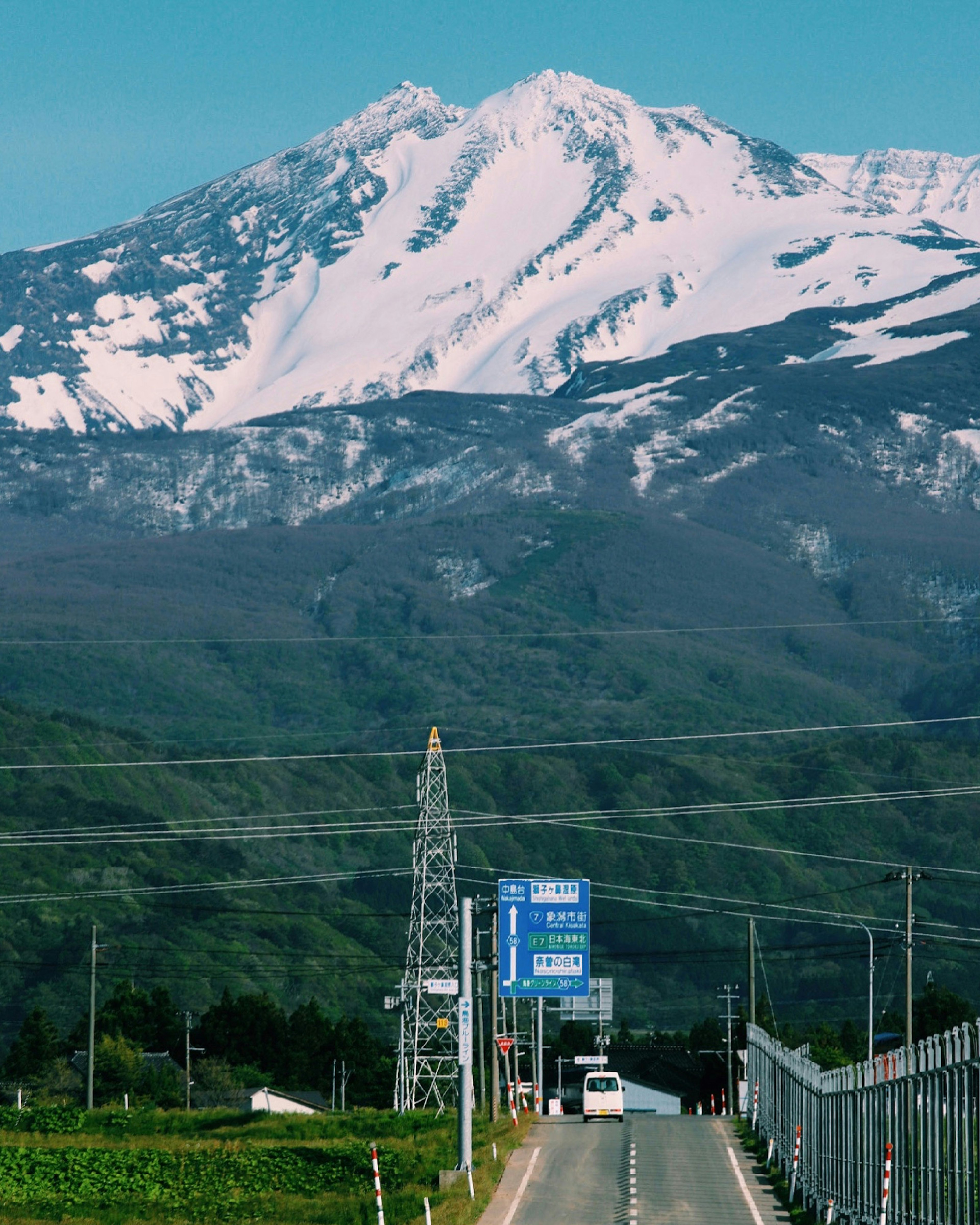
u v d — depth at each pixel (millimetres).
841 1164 139750
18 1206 148375
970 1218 92500
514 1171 170125
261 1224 137375
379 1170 157125
